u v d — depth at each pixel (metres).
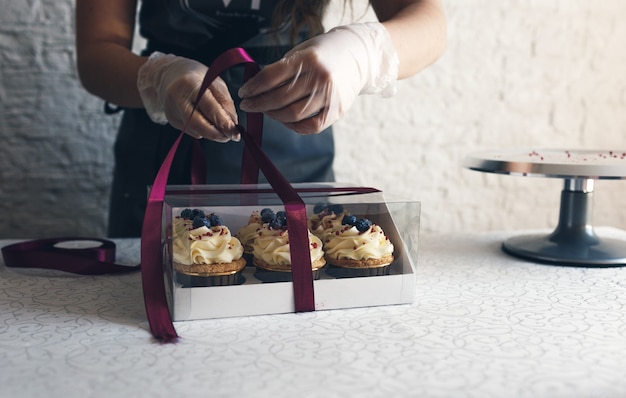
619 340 0.66
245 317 0.72
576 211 0.99
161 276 0.71
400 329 0.69
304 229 0.72
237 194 0.78
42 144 1.43
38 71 1.40
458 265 0.94
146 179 1.20
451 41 1.60
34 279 0.86
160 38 1.14
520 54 1.65
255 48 1.13
